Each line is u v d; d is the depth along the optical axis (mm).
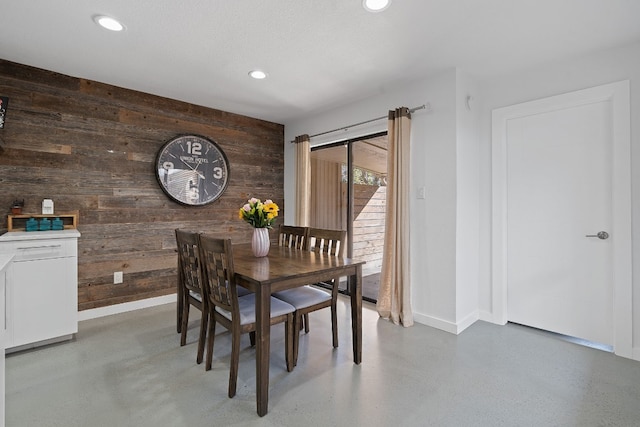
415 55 2514
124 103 3215
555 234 2711
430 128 2906
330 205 4125
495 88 2986
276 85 3135
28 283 2348
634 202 2291
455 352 2381
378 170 3596
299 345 2490
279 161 4551
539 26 2105
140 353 2338
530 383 1968
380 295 3152
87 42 2330
